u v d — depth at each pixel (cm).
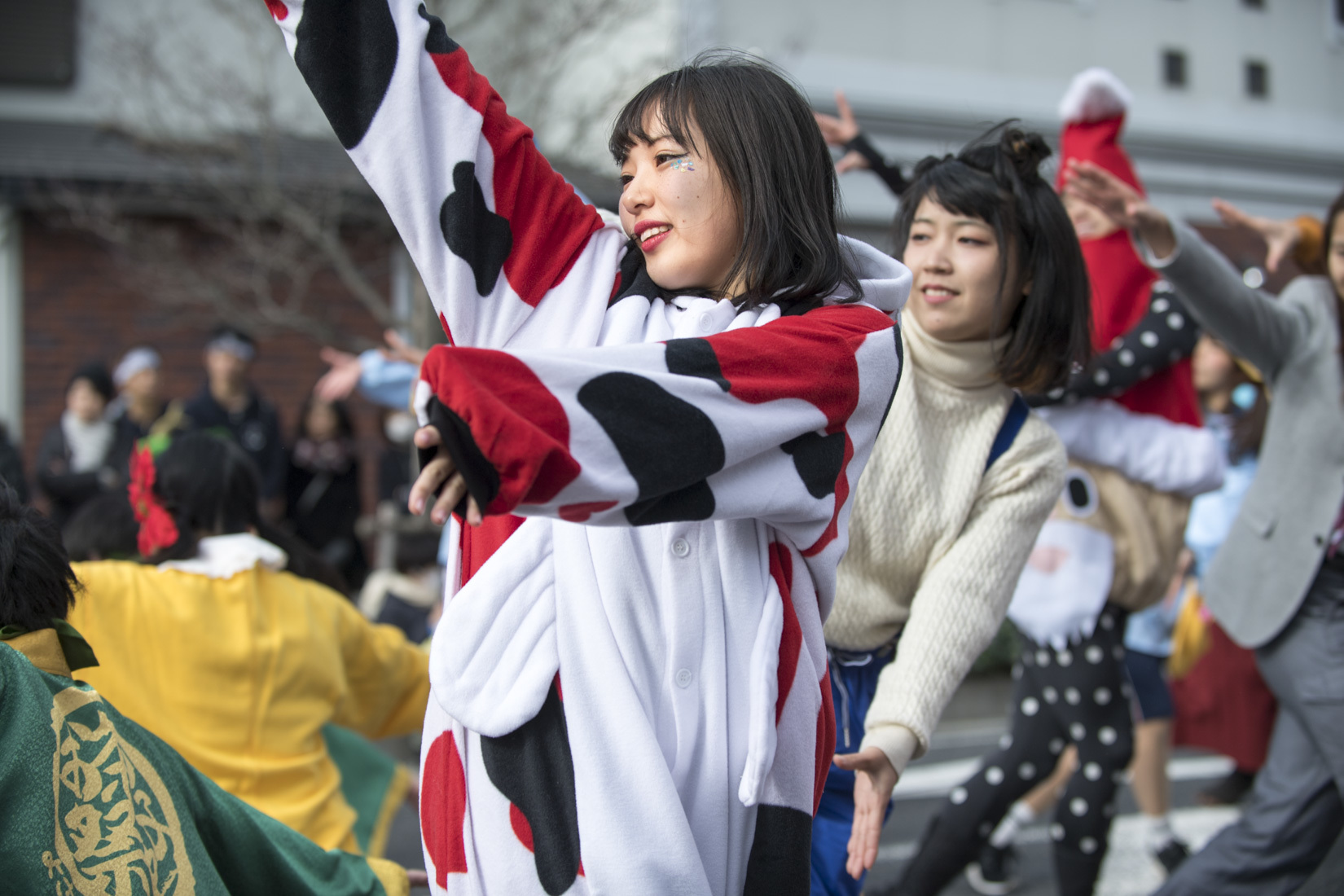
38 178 770
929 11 1025
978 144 227
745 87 151
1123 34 1107
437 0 618
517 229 149
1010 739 318
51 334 848
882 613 219
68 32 853
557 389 114
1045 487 221
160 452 246
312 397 701
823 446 135
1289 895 275
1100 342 317
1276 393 291
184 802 165
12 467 538
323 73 143
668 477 118
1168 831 381
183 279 689
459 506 112
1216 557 304
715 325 144
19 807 141
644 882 130
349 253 810
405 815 443
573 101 693
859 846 192
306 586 251
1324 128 1191
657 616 139
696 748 138
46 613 160
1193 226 1138
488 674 137
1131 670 384
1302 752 279
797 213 150
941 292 215
